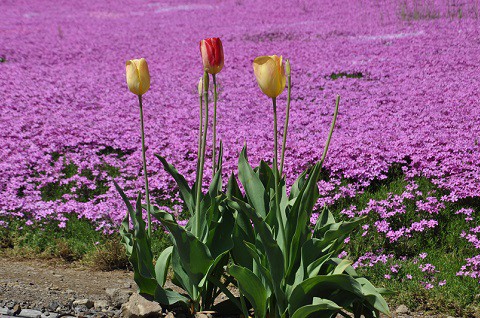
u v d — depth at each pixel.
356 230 6.21
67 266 5.80
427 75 13.09
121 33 23.75
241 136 9.16
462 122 9.19
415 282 5.15
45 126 10.12
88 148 9.09
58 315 4.46
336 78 14.07
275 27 22.31
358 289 3.40
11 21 28.44
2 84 14.20
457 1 23.09
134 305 4.29
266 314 3.98
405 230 6.29
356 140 8.47
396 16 21.81
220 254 4.02
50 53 19.42
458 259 5.63
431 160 7.71
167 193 7.46
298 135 9.12
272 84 3.51
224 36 21.31
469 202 6.73
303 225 3.72
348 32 19.95
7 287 5.01
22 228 6.57
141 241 4.12
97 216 6.55
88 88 13.73
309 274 3.66
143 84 4.16
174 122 10.48
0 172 7.99
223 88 13.45
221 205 4.23
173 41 21.16
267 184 4.23
